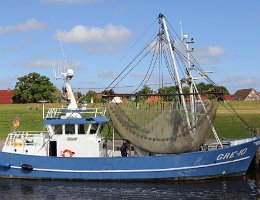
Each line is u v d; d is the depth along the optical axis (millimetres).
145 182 27922
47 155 29969
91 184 28031
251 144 28453
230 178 28516
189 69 30062
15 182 29016
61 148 29734
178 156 27641
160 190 26188
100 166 28359
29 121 62062
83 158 28594
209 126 27812
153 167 27781
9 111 69438
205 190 26047
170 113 28359
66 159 28844
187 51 30438
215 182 27859
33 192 26391
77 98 32406
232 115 58656
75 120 29406
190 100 28516
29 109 71250
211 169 27875
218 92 28078
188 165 27594
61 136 29766
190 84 30031
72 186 27641
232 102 82438
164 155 27797
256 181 28109
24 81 107938
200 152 27625
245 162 28562
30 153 30281
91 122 29203
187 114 28047
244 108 71750
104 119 29828
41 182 28844
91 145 29344
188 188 26500
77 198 24906
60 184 28188
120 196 25094
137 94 28672
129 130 28672
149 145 28406
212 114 27797
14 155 29969
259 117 56750
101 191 26312
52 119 29797
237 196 24750
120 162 28125
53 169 29094
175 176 27656
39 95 105250
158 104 28750
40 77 107562
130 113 28797
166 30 29562
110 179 28219
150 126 28531
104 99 29406
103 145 30422
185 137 27859
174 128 28172
